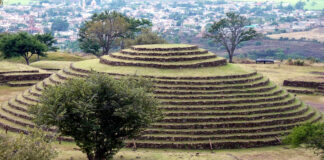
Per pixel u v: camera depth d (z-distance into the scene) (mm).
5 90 78250
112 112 40594
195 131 51094
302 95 79688
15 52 107562
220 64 64562
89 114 39281
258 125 53281
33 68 90938
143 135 50531
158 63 60781
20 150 30891
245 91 57438
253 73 62750
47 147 33031
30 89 66188
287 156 48125
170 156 45625
